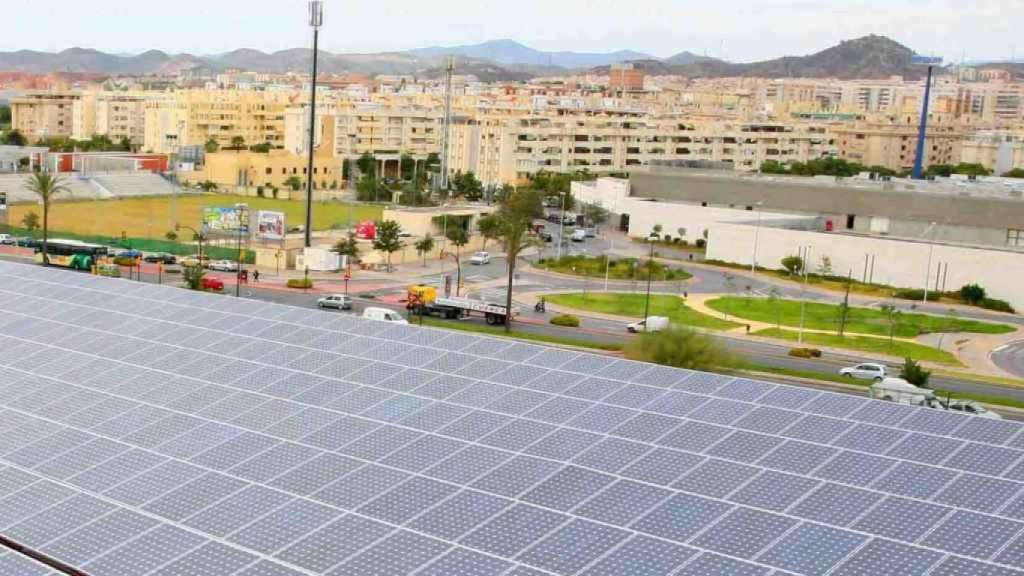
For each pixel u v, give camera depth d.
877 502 32.41
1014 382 98.56
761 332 117.12
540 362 45.75
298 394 42.94
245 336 50.50
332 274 151.00
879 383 87.62
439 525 32.16
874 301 141.62
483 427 39.00
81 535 32.53
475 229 194.75
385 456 36.88
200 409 41.81
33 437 39.84
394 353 47.44
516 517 32.41
